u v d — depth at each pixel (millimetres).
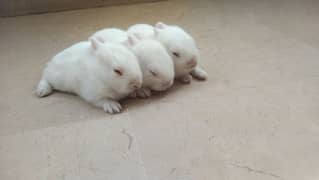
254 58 285
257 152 185
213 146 189
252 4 411
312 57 284
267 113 215
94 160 182
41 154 187
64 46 316
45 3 395
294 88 241
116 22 372
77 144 193
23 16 389
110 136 198
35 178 172
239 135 197
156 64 219
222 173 172
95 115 217
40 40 328
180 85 249
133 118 213
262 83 248
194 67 243
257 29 344
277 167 175
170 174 172
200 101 228
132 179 170
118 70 206
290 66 271
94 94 218
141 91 233
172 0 431
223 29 345
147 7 413
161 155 184
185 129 202
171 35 234
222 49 302
